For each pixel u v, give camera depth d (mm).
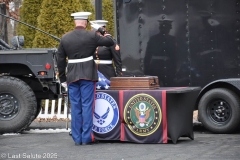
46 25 25531
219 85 19594
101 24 18828
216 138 17672
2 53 19266
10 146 16312
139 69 20422
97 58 18766
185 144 16172
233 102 19047
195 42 20094
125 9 20484
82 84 16250
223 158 13961
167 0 20219
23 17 28281
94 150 15367
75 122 16391
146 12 20375
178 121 16156
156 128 16094
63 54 16531
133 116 16203
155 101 16031
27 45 28094
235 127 19094
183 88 16766
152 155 14445
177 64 20219
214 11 19938
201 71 20094
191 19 20094
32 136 18547
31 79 20375
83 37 16234
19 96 19203
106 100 16422
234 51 19859
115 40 18766
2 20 25266
